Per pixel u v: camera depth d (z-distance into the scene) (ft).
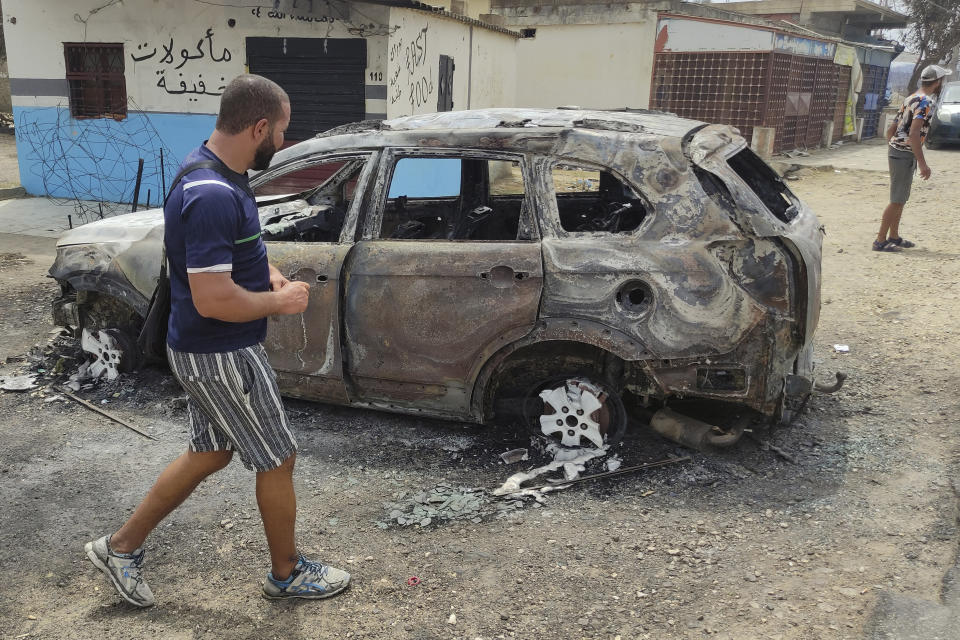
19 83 38.47
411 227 16.51
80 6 36.42
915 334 19.45
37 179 39.68
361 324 13.19
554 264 12.16
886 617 9.07
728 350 11.58
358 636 9.00
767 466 12.92
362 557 10.55
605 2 64.69
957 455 13.19
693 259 11.62
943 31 111.55
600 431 13.14
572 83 67.56
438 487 12.37
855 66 80.02
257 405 8.59
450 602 9.60
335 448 13.70
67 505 11.84
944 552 10.40
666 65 63.87
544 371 13.42
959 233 31.22
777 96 62.59
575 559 10.44
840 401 15.52
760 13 98.17
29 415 14.92
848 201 40.78
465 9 63.21
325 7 32.07
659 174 11.98
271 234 14.60
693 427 13.21
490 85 48.88
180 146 36.88
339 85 33.68
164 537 11.04
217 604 9.61
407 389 13.35
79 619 9.34
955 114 63.46
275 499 9.02
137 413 15.01
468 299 12.53
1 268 26.32
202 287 7.70
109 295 16.26
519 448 13.61
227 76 35.09
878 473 12.64
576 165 12.40
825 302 22.49
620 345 11.95
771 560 10.35
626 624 9.14
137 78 36.52
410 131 13.47
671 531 11.09
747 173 13.52
